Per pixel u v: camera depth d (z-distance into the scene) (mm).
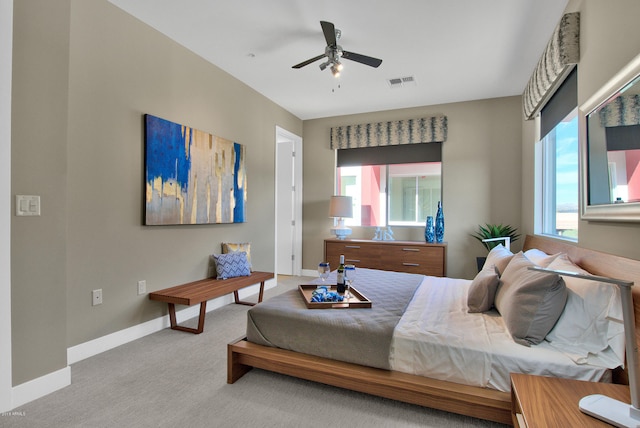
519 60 3428
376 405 1812
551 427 1038
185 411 1748
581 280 1650
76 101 2311
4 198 1698
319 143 5672
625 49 1635
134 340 2732
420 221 5082
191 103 3330
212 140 3578
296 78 3996
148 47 2867
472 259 4668
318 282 2885
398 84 4121
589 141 1991
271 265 4812
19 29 1799
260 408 1780
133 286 2748
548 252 2857
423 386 1641
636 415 1046
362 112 5359
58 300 1970
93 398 1863
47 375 1903
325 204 5625
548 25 2787
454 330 1781
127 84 2680
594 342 1516
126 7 2609
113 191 2574
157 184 2916
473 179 4672
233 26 2883
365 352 1812
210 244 3641
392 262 4625
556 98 2988
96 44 2441
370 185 5422
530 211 3930
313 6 2588
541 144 3627
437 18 2717
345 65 3594
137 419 1676
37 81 1878
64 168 2010
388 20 2752
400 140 5035
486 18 2703
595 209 1896
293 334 2002
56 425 1622
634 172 1477
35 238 1866
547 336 1668
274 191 4879
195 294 2850
